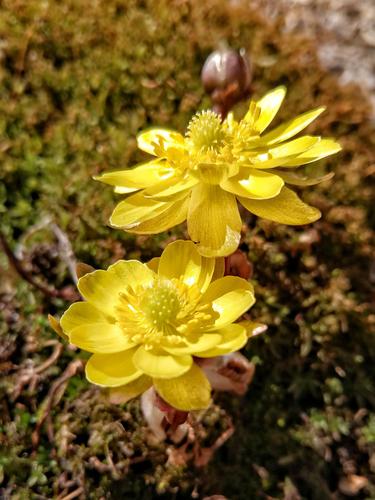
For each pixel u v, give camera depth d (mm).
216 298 68
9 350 89
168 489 85
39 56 113
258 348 97
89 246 97
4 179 102
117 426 85
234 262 76
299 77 121
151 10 122
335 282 102
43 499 80
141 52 115
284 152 73
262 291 99
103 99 110
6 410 85
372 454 94
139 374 60
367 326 102
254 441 92
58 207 100
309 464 92
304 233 102
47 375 89
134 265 72
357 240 106
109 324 67
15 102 108
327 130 116
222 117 89
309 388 96
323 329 99
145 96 112
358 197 109
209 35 120
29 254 96
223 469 89
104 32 117
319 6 144
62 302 94
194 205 70
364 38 140
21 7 117
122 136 106
